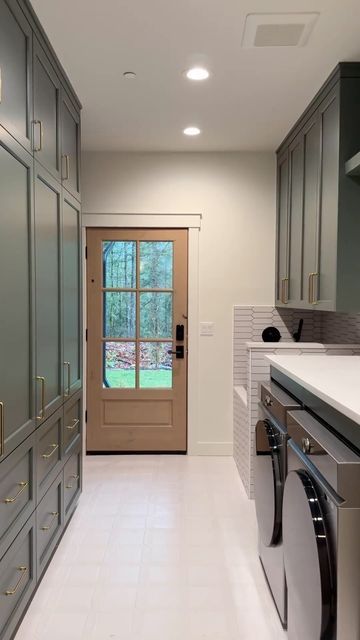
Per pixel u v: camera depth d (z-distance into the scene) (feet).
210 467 11.41
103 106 9.12
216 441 12.35
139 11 6.07
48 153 6.74
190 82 8.12
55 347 7.16
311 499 4.15
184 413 12.44
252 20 6.30
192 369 12.30
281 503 5.74
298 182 9.91
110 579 6.78
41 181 6.35
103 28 6.45
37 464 6.22
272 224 12.11
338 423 4.34
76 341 8.73
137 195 12.05
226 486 10.19
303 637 4.44
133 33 6.58
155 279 12.34
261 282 12.20
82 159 12.01
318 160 8.51
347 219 7.47
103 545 7.71
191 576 6.87
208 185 12.08
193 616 6.00
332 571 3.76
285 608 5.64
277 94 8.57
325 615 3.76
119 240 12.23
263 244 12.15
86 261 12.24
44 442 6.59
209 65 7.51
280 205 11.61
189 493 9.82
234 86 8.27
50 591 6.48
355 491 3.64
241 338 12.23
